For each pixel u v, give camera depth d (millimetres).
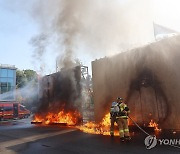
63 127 13188
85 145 7250
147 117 10133
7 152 6805
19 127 14312
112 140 7828
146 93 10266
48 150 6809
